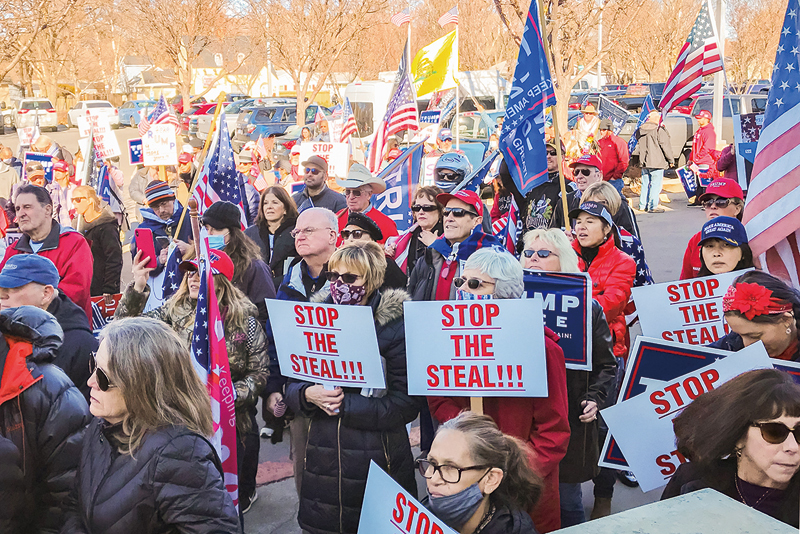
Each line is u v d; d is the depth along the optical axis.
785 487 2.06
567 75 15.74
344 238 4.72
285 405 3.61
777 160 4.05
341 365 3.13
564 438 2.98
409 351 3.03
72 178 10.59
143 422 2.21
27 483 2.71
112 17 27.78
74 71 49.03
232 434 3.22
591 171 6.27
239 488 4.25
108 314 6.50
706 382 2.78
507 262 3.03
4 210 7.62
